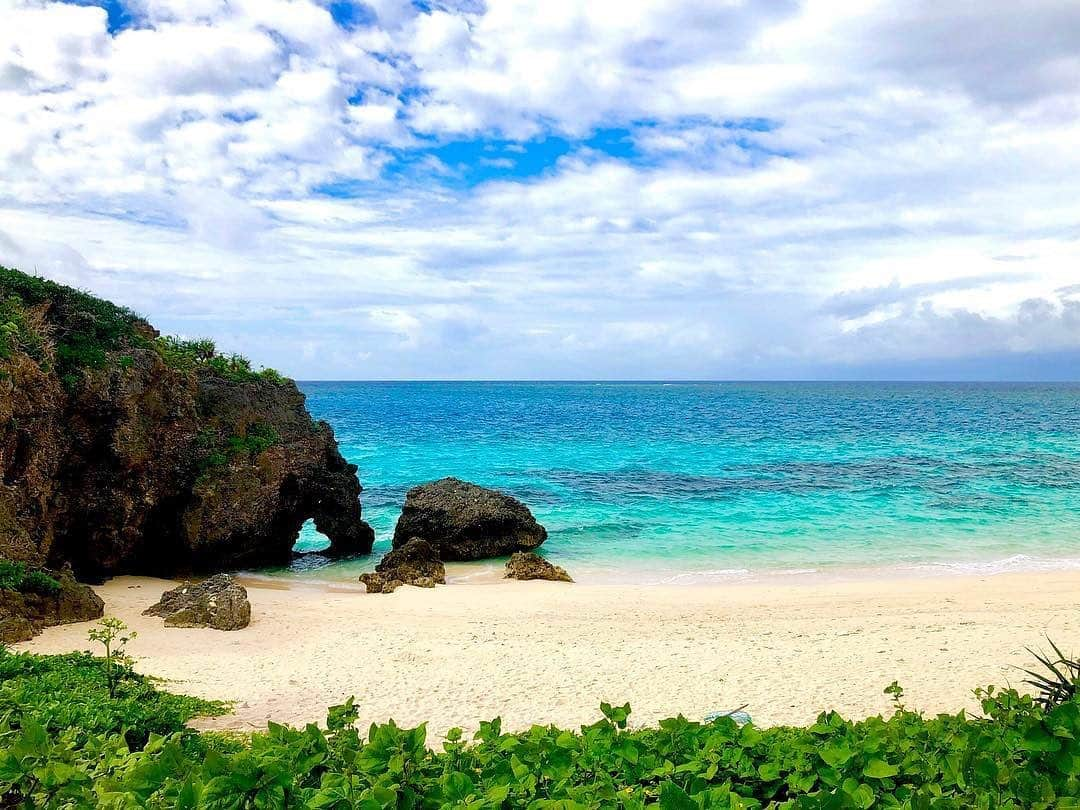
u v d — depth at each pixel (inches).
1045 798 151.3
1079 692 227.3
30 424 799.7
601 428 3127.5
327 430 1251.2
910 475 1737.2
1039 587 842.8
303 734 192.7
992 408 4773.6
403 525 1165.1
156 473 978.1
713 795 159.3
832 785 171.9
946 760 170.2
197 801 137.6
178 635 679.1
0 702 331.0
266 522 1061.8
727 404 5339.6
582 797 164.9
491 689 542.9
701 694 523.8
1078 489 1536.7
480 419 3678.6
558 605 815.7
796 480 1690.5
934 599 799.1
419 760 171.3
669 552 1106.7
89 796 159.9
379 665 603.2
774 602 809.5
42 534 826.2
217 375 1131.3
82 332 934.4
